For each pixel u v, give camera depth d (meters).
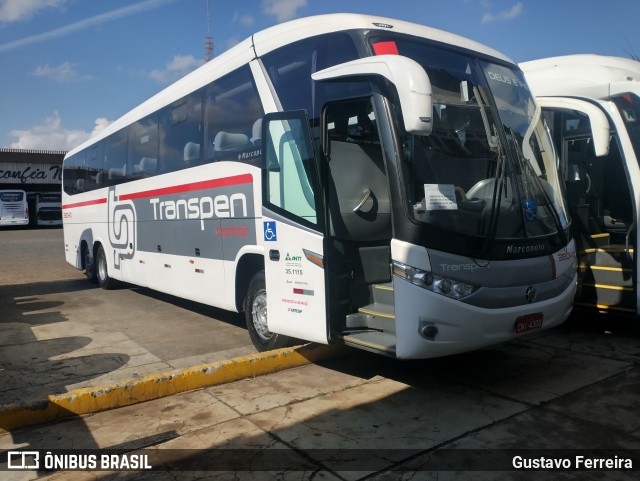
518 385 5.31
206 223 7.49
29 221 40.91
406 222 4.59
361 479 3.63
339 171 5.46
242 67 6.70
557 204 5.58
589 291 7.00
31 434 4.38
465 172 4.97
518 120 5.66
